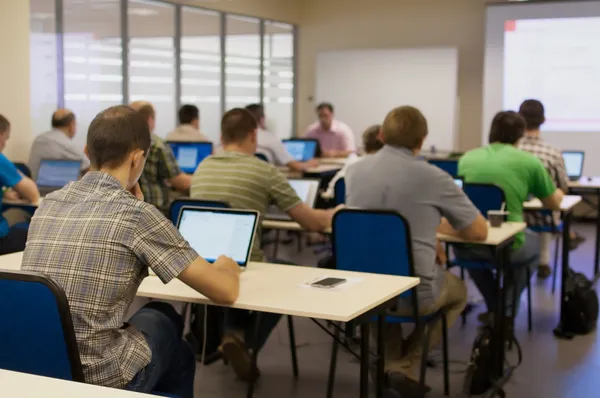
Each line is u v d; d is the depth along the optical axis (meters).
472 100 10.02
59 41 7.10
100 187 2.10
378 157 3.49
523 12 9.52
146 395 1.53
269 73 10.54
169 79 8.70
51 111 7.05
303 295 2.45
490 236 3.68
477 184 4.40
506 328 3.89
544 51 9.48
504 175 4.46
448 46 10.02
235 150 3.63
